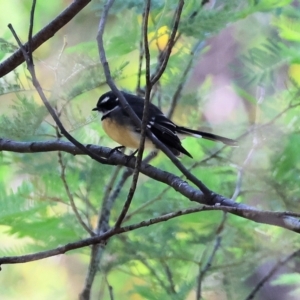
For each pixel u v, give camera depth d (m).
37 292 11.48
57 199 6.39
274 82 6.48
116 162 6.03
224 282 6.65
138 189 7.33
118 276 8.57
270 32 8.98
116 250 6.57
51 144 5.84
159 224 6.77
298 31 6.69
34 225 6.32
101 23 4.98
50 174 6.54
